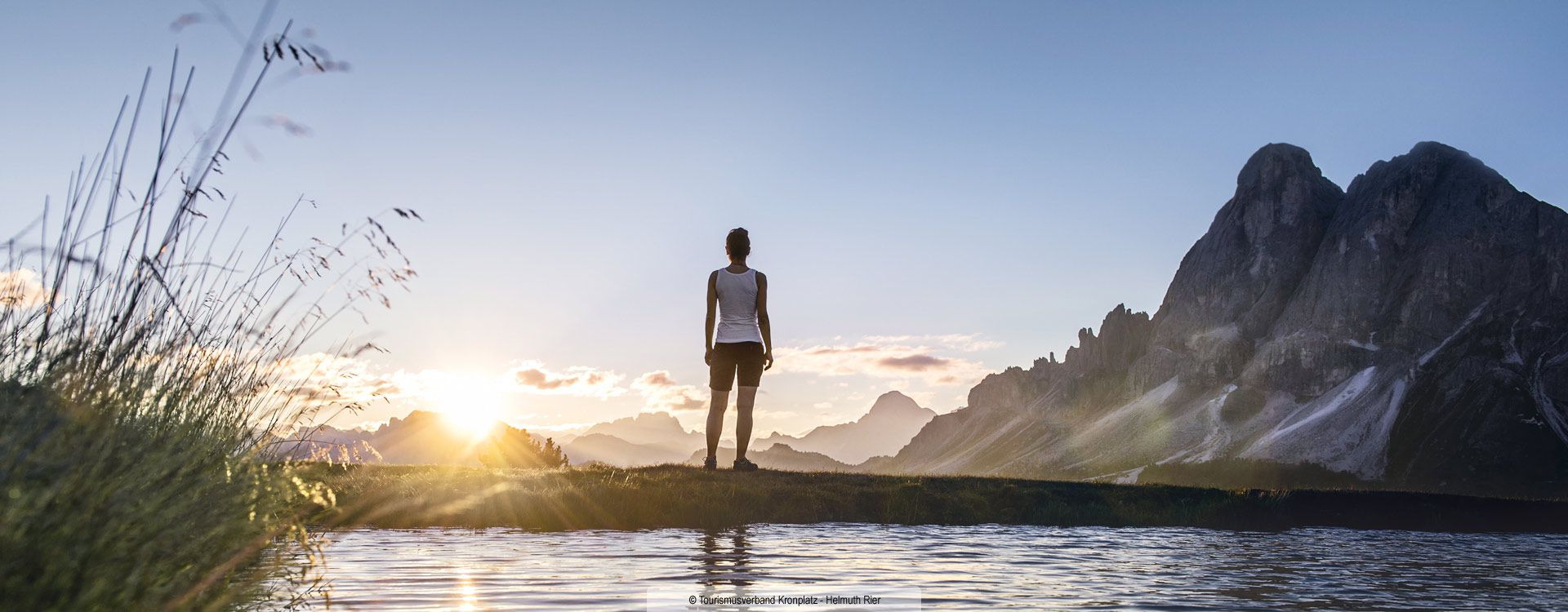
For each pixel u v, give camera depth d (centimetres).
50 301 369
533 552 802
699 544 895
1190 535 1249
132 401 396
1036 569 757
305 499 562
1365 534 1428
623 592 572
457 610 498
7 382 346
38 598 282
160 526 358
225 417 529
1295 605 593
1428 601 642
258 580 509
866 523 1275
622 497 1193
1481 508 1861
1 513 277
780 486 1378
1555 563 981
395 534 961
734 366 1545
